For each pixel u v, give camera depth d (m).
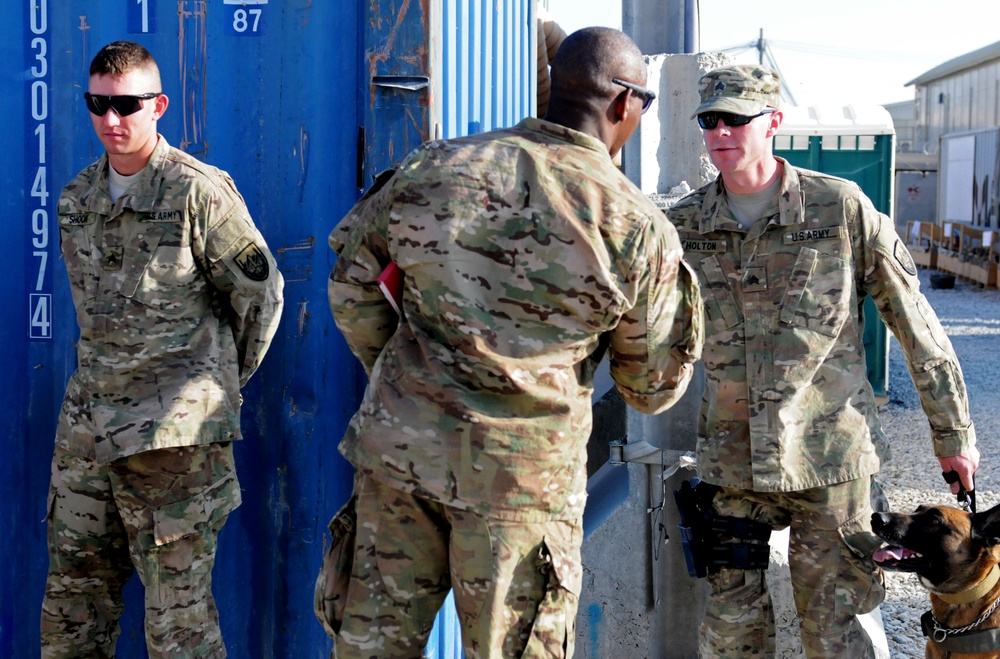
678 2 5.82
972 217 25.89
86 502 2.92
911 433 8.41
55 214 3.31
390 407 2.17
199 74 3.22
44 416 3.34
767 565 3.28
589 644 4.11
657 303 2.19
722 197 3.24
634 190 2.18
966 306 18.02
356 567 2.25
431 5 2.99
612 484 4.50
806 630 3.21
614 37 2.27
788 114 8.09
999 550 3.05
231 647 3.28
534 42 4.76
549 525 2.14
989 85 31.89
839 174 7.98
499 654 2.09
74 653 3.01
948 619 3.18
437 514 2.20
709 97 3.09
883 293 3.13
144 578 2.86
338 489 3.22
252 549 3.27
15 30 3.31
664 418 3.94
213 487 2.92
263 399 3.25
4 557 3.38
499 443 2.09
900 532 3.11
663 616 4.07
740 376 3.20
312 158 3.17
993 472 7.21
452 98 3.30
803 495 3.16
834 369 3.15
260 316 2.93
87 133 3.30
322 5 3.13
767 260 3.17
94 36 3.27
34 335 3.33
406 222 2.17
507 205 2.12
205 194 2.87
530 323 2.12
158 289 2.86
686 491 3.39
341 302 2.33
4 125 3.33
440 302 2.13
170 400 2.82
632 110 2.30
